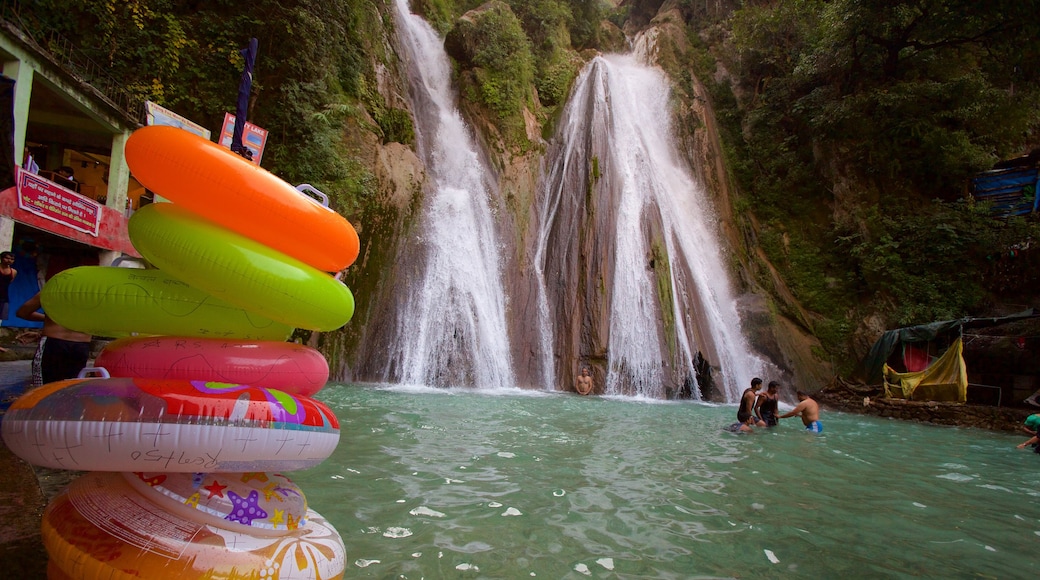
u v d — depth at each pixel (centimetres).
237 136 315
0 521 285
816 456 719
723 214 2009
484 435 725
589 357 1435
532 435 745
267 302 286
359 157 1591
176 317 294
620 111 2031
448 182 1788
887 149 1888
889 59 1942
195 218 285
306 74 1548
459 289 1491
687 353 1470
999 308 1565
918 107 1848
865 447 832
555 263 1642
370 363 1330
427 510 416
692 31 2719
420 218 1569
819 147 2047
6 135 818
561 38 2438
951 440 973
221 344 290
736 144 2316
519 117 2009
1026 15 1620
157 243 274
